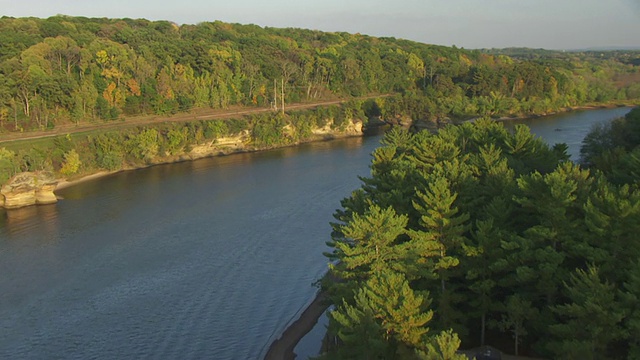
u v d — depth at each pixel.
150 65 175.00
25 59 148.62
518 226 55.16
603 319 39.12
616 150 76.94
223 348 57.97
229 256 81.19
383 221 49.91
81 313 65.06
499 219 53.12
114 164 136.00
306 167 139.62
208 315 64.44
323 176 129.00
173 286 71.75
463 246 50.22
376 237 48.00
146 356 56.62
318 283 65.50
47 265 78.31
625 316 40.00
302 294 69.25
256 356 56.50
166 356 56.62
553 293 46.88
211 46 199.88
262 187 120.06
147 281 73.19
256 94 194.38
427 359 31.92
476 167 72.06
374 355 38.69
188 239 88.19
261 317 63.97
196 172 136.25
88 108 156.88
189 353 57.09
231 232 91.31
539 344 46.84
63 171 127.06
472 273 49.78
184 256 81.31
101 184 124.31
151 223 96.19
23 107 144.50
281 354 56.56
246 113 179.00
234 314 64.69
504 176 61.72
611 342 44.53
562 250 49.25
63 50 162.00
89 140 135.62
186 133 153.50
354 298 42.56
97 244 86.19
